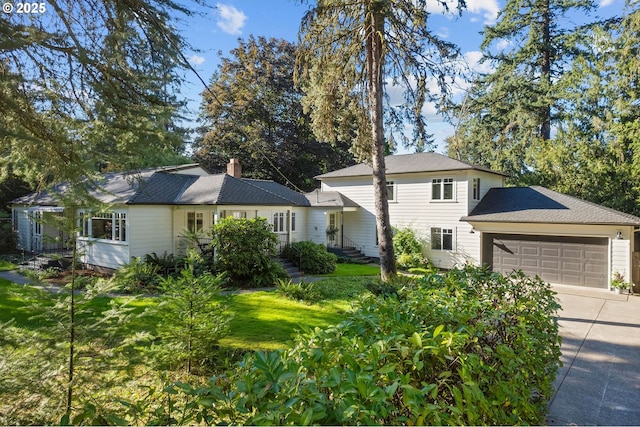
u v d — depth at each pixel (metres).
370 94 12.30
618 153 19.48
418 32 11.05
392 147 13.47
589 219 14.40
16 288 3.94
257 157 29.23
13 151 4.82
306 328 2.74
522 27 25.72
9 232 21.20
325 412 1.60
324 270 17.33
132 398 4.53
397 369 2.36
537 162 22.47
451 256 18.91
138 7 4.08
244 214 17.94
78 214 4.29
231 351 7.17
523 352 3.56
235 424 1.84
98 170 5.39
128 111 4.59
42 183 5.16
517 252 16.48
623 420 4.99
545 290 5.18
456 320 3.27
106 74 4.48
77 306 3.92
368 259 22.11
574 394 5.76
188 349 6.25
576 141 21.05
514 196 18.44
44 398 3.45
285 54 31.88
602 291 14.03
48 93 4.63
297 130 32.81
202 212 18.17
